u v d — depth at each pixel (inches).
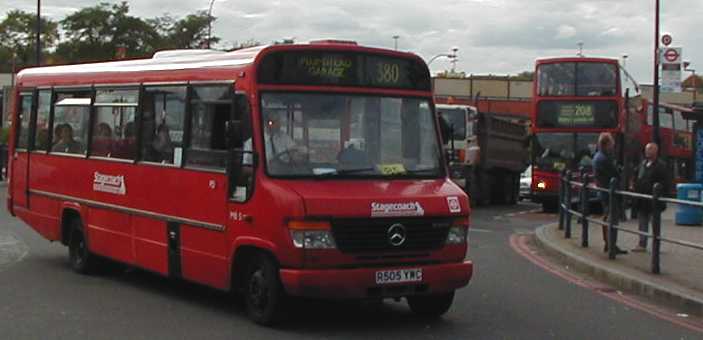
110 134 490.0
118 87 484.1
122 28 2409.0
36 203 566.3
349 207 354.6
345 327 380.5
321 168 374.9
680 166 1765.5
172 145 431.8
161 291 467.2
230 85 390.0
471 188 1283.2
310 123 379.2
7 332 365.7
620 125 1178.0
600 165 633.6
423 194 373.4
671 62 1279.5
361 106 389.1
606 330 388.8
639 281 490.0
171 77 437.4
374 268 359.6
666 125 1673.2
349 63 389.4
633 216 845.2
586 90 1186.6
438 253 373.4
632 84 1307.8
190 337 357.4
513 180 1496.1
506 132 1446.9
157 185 441.1
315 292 352.5
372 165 383.6
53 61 2508.6
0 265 555.8
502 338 365.4
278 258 357.4
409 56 401.7
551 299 466.6
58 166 539.8
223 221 389.4
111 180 483.8
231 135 373.4
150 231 447.2
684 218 848.9
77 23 2417.6
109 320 390.9
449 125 421.1
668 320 417.1
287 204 354.0
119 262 487.5
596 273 545.3
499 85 3191.4
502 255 660.7
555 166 1189.7
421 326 386.6
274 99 377.1
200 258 406.9
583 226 650.8
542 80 1207.6
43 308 418.0
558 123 1192.2
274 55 379.2
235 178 382.3
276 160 370.9
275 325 374.3
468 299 460.8
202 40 2301.9
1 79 2778.1
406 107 399.2
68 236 538.3
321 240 350.9
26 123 584.7
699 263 557.0
